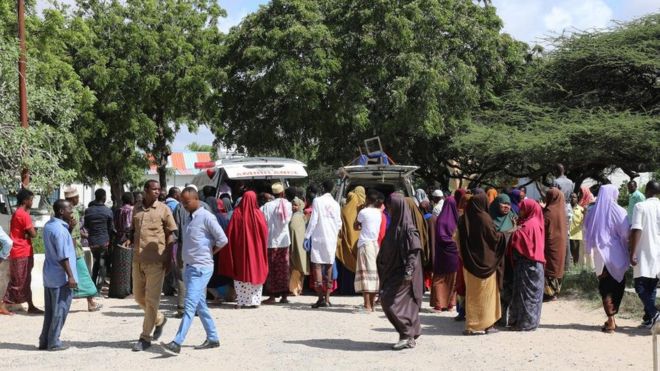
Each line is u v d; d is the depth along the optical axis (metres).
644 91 24.00
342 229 14.04
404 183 15.68
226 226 12.85
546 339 9.70
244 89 25.19
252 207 12.51
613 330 10.12
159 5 31.67
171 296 14.14
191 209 9.15
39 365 8.43
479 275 9.92
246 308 12.54
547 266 12.69
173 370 8.13
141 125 30.42
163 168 33.28
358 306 12.69
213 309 12.49
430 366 8.24
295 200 13.77
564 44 24.30
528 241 10.24
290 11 24.09
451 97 24.16
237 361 8.55
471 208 9.98
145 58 30.58
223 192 16.12
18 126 17.19
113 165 31.44
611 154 20.84
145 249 9.16
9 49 17.41
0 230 9.70
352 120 23.23
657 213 9.88
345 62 23.75
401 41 23.22
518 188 13.77
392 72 23.73
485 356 8.72
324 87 23.00
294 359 8.63
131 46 30.22
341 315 11.77
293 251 13.76
